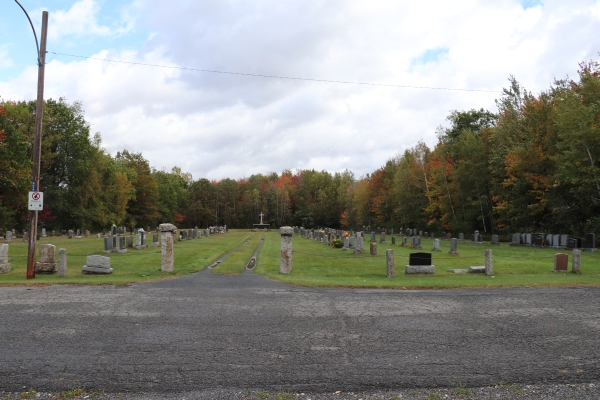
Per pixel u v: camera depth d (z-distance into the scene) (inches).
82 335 288.5
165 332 297.1
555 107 1398.9
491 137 1828.2
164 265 647.8
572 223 1359.5
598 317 346.3
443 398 191.5
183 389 200.8
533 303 404.8
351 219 3631.9
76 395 193.9
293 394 195.9
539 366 231.5
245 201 4320.9
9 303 396.5
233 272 650.8
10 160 1389.0
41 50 582.6
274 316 346.9
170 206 3892.7
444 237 1952.5
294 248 1282.0
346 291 475.5
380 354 251.4
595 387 203.2
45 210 2116.1
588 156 1164.5
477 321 331.9
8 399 189.0
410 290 487.2
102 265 637.9
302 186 4498.0
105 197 2578.7
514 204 1524.4
